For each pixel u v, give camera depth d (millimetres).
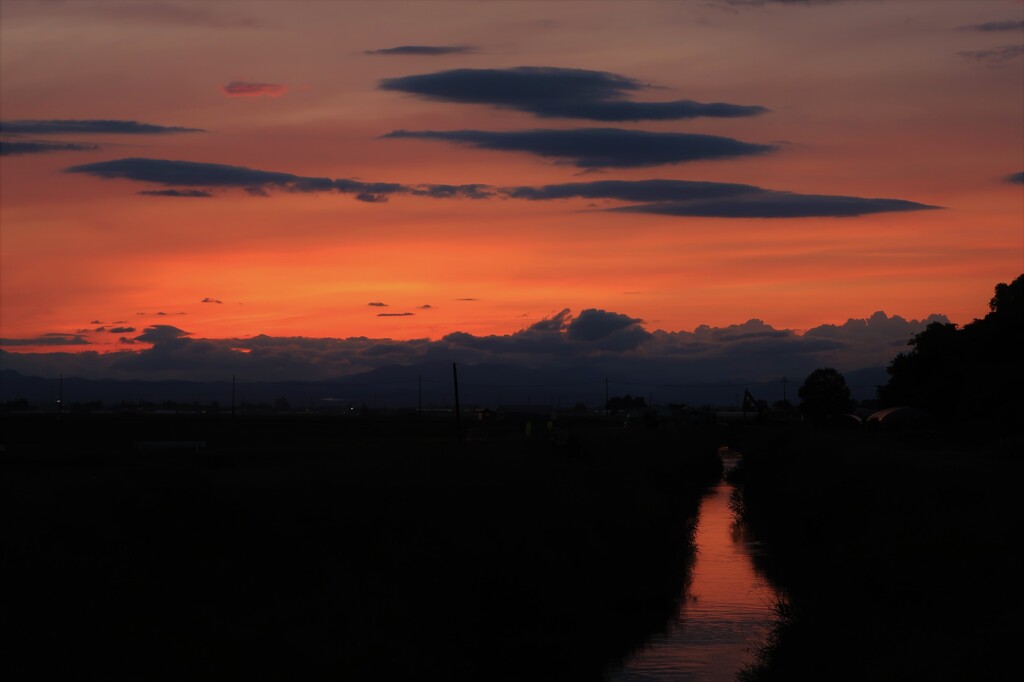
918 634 17375
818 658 18578
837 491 37875
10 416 156000
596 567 28797
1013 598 18266
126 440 74875
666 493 51469
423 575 23094
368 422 139000
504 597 24344
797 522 38719
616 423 153000
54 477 22656
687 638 23469
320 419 156875
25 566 16797
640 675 20609
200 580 18828
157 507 20812
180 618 16969
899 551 23422
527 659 21562
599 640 23156
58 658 14773
